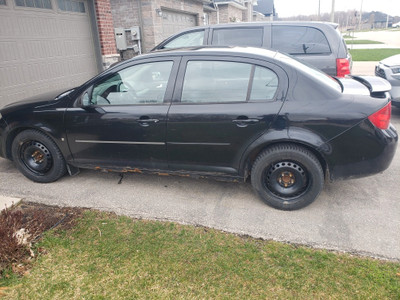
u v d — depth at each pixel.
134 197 3.69
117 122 3.52
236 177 3.43
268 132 3.13
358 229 3.02
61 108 3.72
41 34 6.73
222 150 3.32
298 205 3.30
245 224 3.15
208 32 6.04
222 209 3.43
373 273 2.47
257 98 3.18
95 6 8.15
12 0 6.00
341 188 3.79
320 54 5.47
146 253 2.75
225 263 2.62
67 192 3.82
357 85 3.47
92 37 8.41
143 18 10.87
